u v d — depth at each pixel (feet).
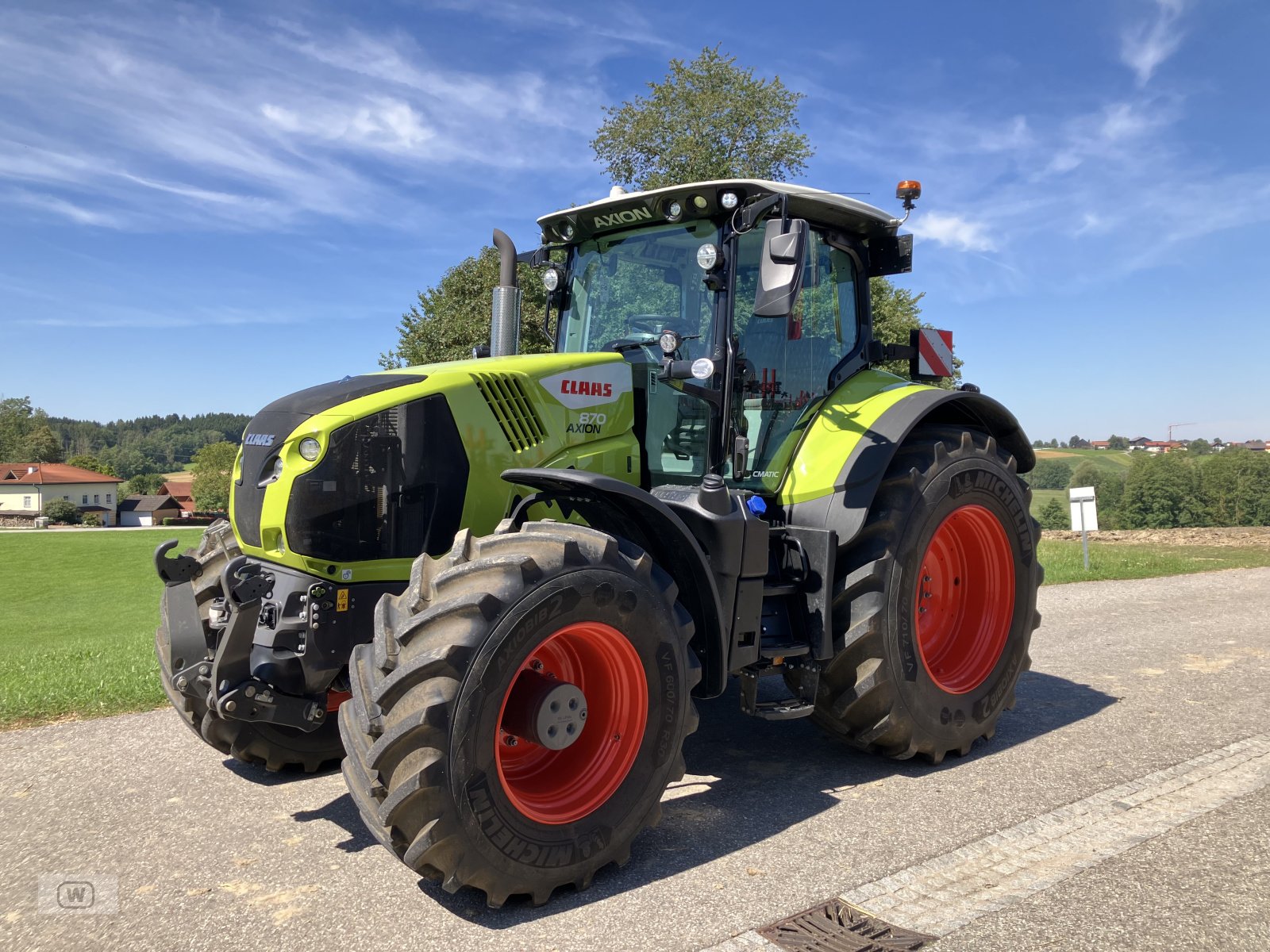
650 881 9.16
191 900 8.73
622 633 9.33
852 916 8.29
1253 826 10.19
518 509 10.55
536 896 8.59
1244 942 7.71
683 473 12.46
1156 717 14.80
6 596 70.28
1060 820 10.53
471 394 11.12
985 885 8.88
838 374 14.29
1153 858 9.39
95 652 23.71
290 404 10.80
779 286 10.69
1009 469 14.24
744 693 11.76
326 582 10.11
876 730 12.21
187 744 13.89
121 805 11.37
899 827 10.42
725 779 12.30
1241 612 25.39
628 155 68.49
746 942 7.82
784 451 13.19
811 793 11.67
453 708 8.12
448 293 62.75
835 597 12.38
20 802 11.48
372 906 8.62
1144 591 29.94
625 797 9.35
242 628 9.78
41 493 291.58
